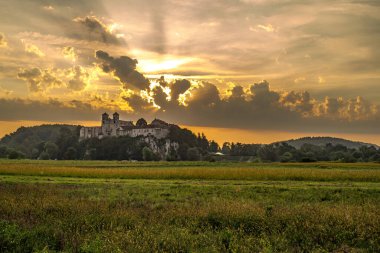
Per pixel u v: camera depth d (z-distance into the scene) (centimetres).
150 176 4956
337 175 4609
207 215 1689
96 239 1246
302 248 1299
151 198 2555
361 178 4438
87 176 5125
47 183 3697
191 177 4884
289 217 1606
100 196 2642
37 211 1798
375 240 1298
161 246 1244
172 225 1550
